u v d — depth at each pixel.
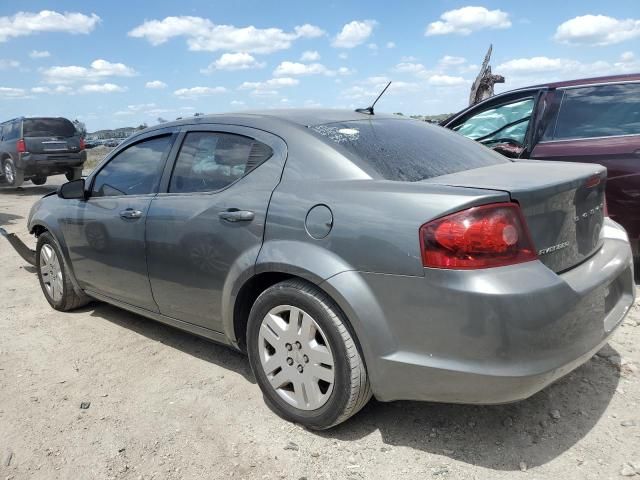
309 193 2.79
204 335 3.47
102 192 4.15
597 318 2.57
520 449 2.65
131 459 2.72
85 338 4.25
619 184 4.52
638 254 4.61
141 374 3.61
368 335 2.53
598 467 2.50
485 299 2.25
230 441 2.82
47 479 2.60
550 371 2.32
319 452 2.70
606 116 4.77
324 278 2.61
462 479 2.46
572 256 2.68
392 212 2.48
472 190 2.39
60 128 15.18
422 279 2.38
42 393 3.40
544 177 2.67
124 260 3.83
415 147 3.16
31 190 15.98
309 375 2.78
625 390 3.11
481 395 2.35
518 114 5.36
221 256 3.12
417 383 2.47
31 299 5.27
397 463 2.60
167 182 3.61
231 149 3.29
